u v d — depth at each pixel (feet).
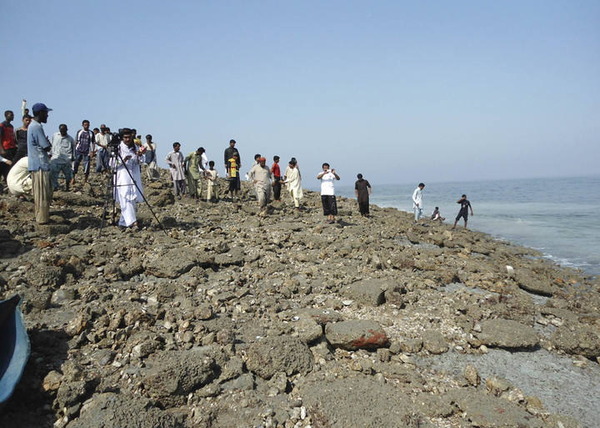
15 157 35.04
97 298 19.22
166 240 28.76
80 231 28.12
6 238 23.71
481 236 62.28
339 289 23.84
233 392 13.80
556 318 23.38
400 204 156.15
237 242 31.35
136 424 11.28
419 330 19.65
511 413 13.51
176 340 16.07
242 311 19.61
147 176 62.75
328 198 44.73
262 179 45.32
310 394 13.89
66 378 12.90
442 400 14.05
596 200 142.20
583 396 15.76
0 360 12.82
